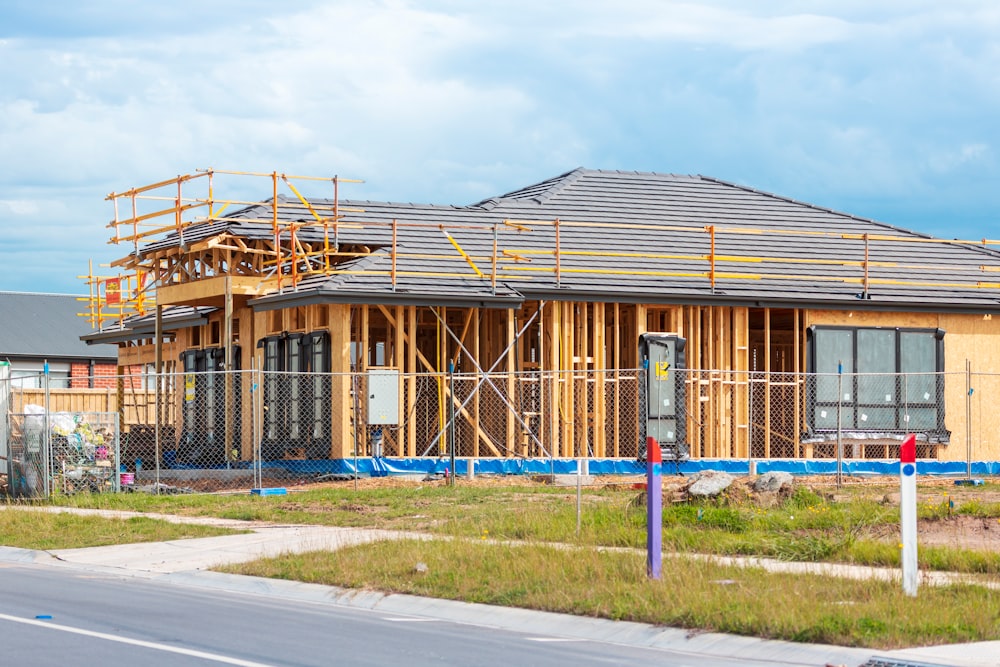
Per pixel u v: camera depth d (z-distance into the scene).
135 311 41.38
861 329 32.88
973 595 12.85
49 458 25.22
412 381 29.50
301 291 29.11
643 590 13.25
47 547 18.58
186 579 15.82
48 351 58.22
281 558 16.47
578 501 18.42
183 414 36.00
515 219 33.78
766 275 32.84
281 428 31.44
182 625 12.17
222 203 30.83
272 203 30.92
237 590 15.10
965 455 33.34
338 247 31.86
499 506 22.03
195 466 33.66
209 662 10.25
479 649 11.27
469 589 14.01
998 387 33.91
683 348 31.48
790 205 38.19
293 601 14.27
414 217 32.84
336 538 18.34
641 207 36.03
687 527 18.38
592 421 31.30
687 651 11.44
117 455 26.00
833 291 32.84
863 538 17.44
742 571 14.41
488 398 31.52
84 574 16.25
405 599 13.95
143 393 39.19
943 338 33.38
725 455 31.81
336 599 14.27
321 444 29.47
